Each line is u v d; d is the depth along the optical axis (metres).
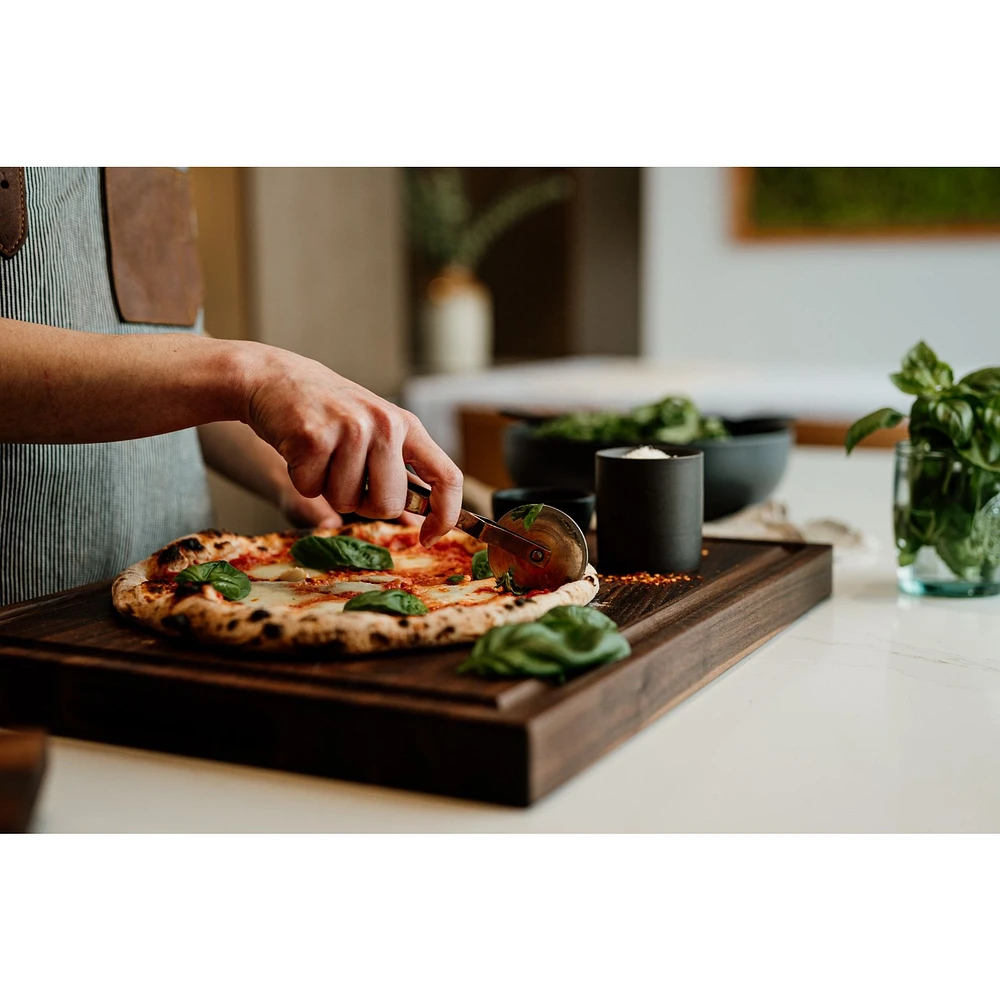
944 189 3.68
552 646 0.75
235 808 0.70
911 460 1.21
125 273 1.29
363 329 3.26
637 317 4.29
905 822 0.68
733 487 1.46
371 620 0.81
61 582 1.21
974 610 1.19
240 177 2.79
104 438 0.89
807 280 3.90
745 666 0.99
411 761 0.72
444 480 0.90
